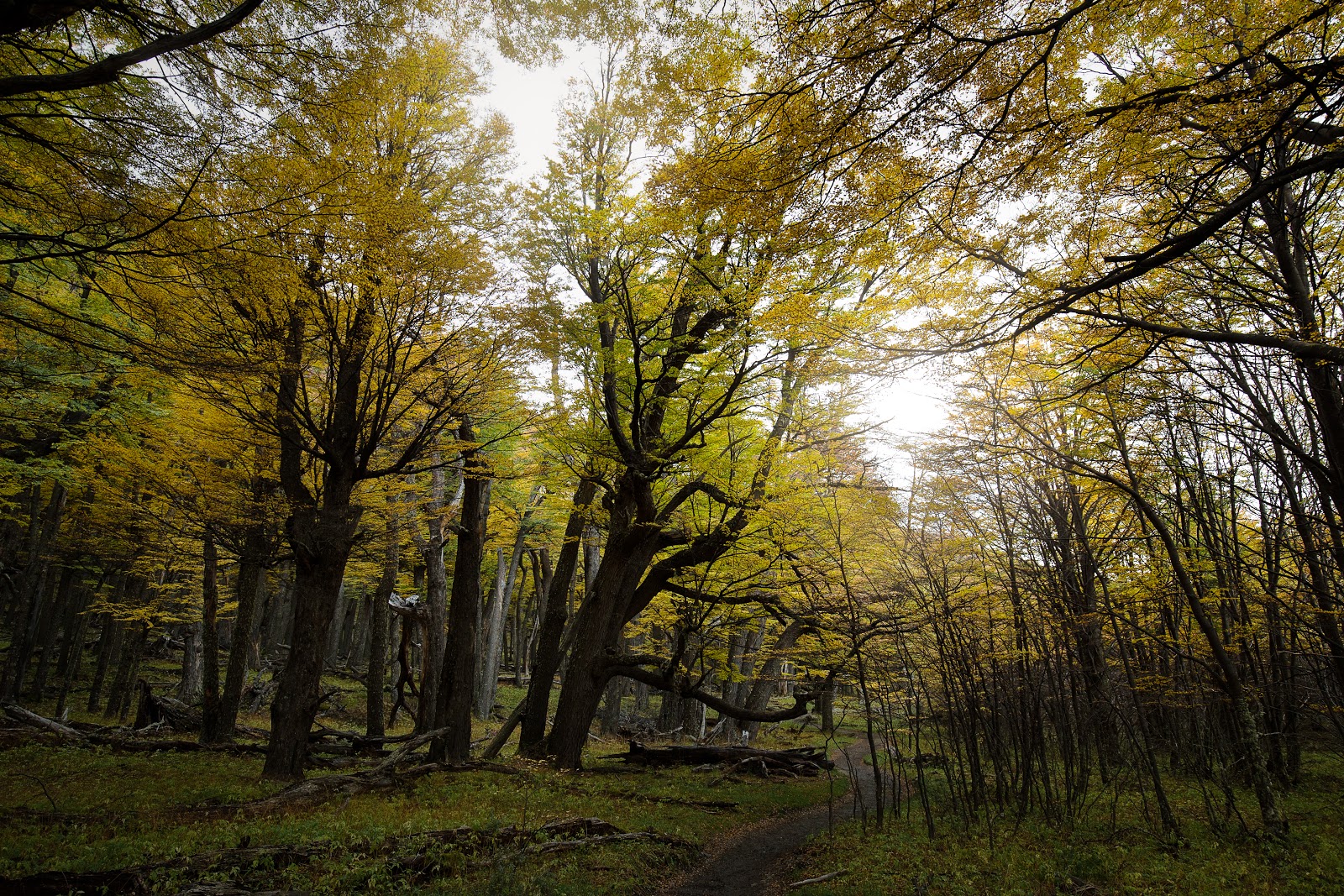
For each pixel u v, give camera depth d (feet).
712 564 52.65
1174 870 24.22
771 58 14.67
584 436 44.93
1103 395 29.45
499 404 44.34
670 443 47.29
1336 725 36.50
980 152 15.67
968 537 38.22
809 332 24.12
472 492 49.78
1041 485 35.14
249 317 30.60
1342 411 25.31
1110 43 16.34
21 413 45.19
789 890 27.27
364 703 82.94
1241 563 31.76
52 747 40.88
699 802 43.27
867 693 35.65
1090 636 35.09
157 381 36.91
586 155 42.83
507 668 142.72
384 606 55.06
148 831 25.18
